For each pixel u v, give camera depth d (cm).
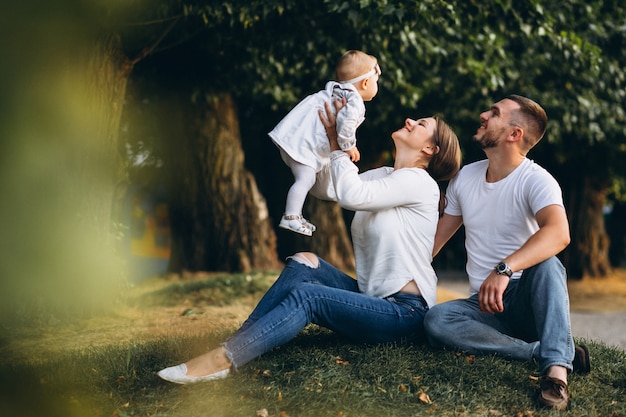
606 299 1551
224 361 342
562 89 1351
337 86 417
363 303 370
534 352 371
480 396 344
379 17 656
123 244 691
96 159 621
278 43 895
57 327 575
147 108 1204
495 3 786
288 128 411
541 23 819
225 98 1240
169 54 1095
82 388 340
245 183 1262
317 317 367
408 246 384
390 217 383
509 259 348
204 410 317
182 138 1231
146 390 342
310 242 1483
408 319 381
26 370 247
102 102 643
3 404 208
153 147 1236
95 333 557
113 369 372
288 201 404
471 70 1112
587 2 976
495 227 389
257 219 1262
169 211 1272
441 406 330
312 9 781
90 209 618
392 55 1009
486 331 378
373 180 384
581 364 376
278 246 1541
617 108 1388
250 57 989
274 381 347
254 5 706
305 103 416
